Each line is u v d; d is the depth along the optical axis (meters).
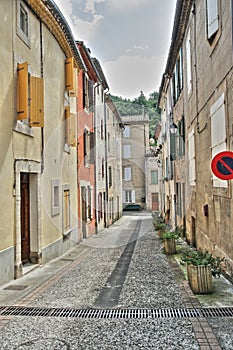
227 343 3.80
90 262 9.04
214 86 7.23
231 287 5.99
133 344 3.85
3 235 6.70
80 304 5.34
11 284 6.70
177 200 14.59
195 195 10.29
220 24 6.52
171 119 16.14
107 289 6.21
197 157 9.72
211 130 7.69
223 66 6.41
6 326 4.48
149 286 6.32
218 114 6.94
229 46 5.95
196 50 9.24
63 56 11.18
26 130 7.84
